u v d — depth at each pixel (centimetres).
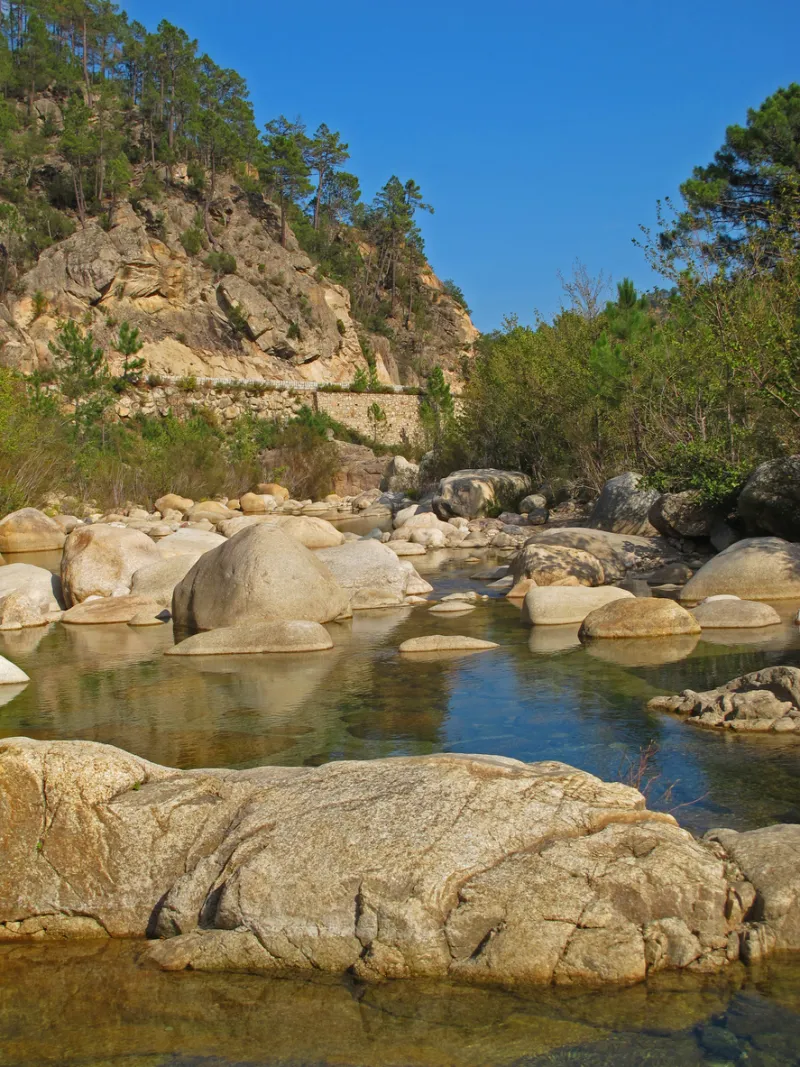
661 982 324
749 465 1385
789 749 554
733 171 2567
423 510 2250
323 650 930
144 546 1323
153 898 384
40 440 2645
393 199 9769
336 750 600
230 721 682
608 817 367
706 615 939
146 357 5388
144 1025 316
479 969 329
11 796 392
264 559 1046
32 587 1251
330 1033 306
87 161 6462
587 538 1370
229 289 6041
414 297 9581
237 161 7825
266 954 346
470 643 904
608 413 1961
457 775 387
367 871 347
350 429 4669
